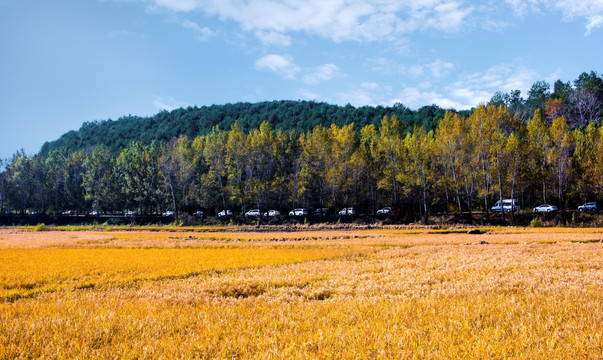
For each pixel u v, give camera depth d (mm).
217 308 13195
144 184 85812
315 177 75938
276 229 66125
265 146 80312
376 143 81062
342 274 20578
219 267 24547
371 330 9680
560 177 64938
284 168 84312
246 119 179500
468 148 66250
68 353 8906
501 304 11742
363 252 31656
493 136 62000
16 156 98000
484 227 57125
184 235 55688
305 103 186000
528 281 15977
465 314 10758
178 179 83312
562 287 14508
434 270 20703
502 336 8859
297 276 20281
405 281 17812
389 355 8008
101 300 15219
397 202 72188
